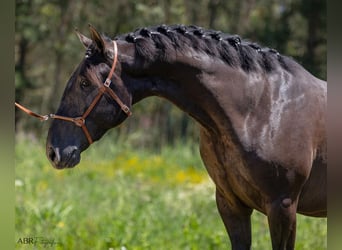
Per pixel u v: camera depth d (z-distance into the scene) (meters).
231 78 7.97
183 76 7.94
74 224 13.09
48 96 32.88
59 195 16.00
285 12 33.25
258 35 33.19
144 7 32.28
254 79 8.05
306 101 8.12
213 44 8.07
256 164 7.78
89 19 33.06
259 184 7.83
